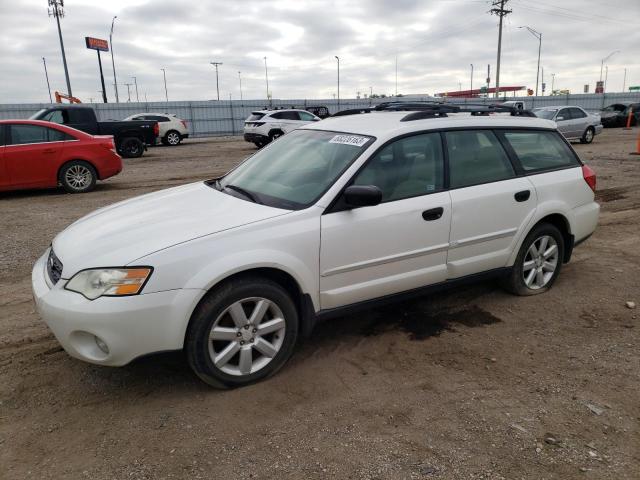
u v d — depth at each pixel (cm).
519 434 286
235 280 318
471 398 321
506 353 378
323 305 356
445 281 412
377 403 316
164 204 384
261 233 324
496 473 256
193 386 335
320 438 283
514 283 468
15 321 436
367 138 383
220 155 1997
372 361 367
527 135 468
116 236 323
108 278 293
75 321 292
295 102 4344
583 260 594
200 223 329
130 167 1579
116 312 288
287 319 339
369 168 367
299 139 437
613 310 452
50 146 1032
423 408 310
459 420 298
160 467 262
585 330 415
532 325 424
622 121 3175
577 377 345
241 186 404
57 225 771
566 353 378
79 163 1062
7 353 380
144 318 293
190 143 2886
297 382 339
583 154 1688
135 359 300
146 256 297
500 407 311
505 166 442
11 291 505
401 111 475
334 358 371
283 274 337
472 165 422
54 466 264
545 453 271
